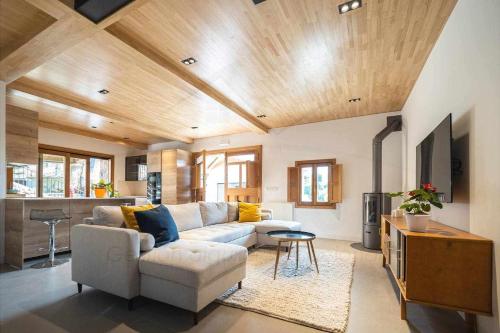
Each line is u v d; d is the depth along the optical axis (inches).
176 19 90.1
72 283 106.2
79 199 161.6
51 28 87.2
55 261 137.3
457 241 67.4
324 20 91.4
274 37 101.0
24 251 133.3
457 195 85.6
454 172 84.3
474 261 65.7
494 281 62.5
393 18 91.0
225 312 82.2
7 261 134.0
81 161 274.5
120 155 313.7
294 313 80.5
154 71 119.0
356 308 86.4
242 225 164.4
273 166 244.2
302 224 225.9
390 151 195.0
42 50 100.9
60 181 252.7
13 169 161.2
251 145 255.6
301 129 232.5
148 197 290.2
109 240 87.0
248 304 86.5
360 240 203.2
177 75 124.3
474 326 71.3
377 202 173.3
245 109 191.5
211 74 132.6
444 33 96.2
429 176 103.4
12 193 159.8
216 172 351.3
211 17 89.0
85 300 89.7
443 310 85.1
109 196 188.4
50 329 71.6
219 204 181.5
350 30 97.3
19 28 94.7
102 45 103.1
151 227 105.3
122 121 204.2
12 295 93.9
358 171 207.2
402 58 118.6
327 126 221.0
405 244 76.2
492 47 63.0
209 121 220.2
